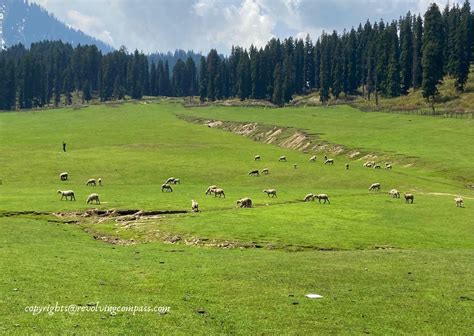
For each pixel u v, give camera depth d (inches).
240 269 1159.0
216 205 2178.9
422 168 3560.5
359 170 3383.4
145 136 5088.6
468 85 7219.5
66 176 2972.4
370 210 2133.4
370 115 6599.4
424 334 796.6
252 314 847.7
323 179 3085.6
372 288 1029.8
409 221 1929.1
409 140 4517.7
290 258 1317.7
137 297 908.6
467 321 855.7
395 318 859.4
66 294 898.7
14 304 822.5
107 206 2071.9
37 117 7598.4
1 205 2028.8
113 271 1093.1
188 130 5634.8
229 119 7071.9
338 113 7175.2
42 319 765.9
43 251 1280.8
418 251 1449.3
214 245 1541.6
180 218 1868.8
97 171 3216.0
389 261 1294.3
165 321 793.6
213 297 934.4
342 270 1178.0
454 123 5201.8
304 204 2258.9
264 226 1749.5
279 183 3006.9
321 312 874.1
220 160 3740.2
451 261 1304.1
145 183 2962.6
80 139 4847.4
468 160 3607.3
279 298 940.6
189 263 1214.9
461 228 1824.6
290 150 4515.3
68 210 1980.8
